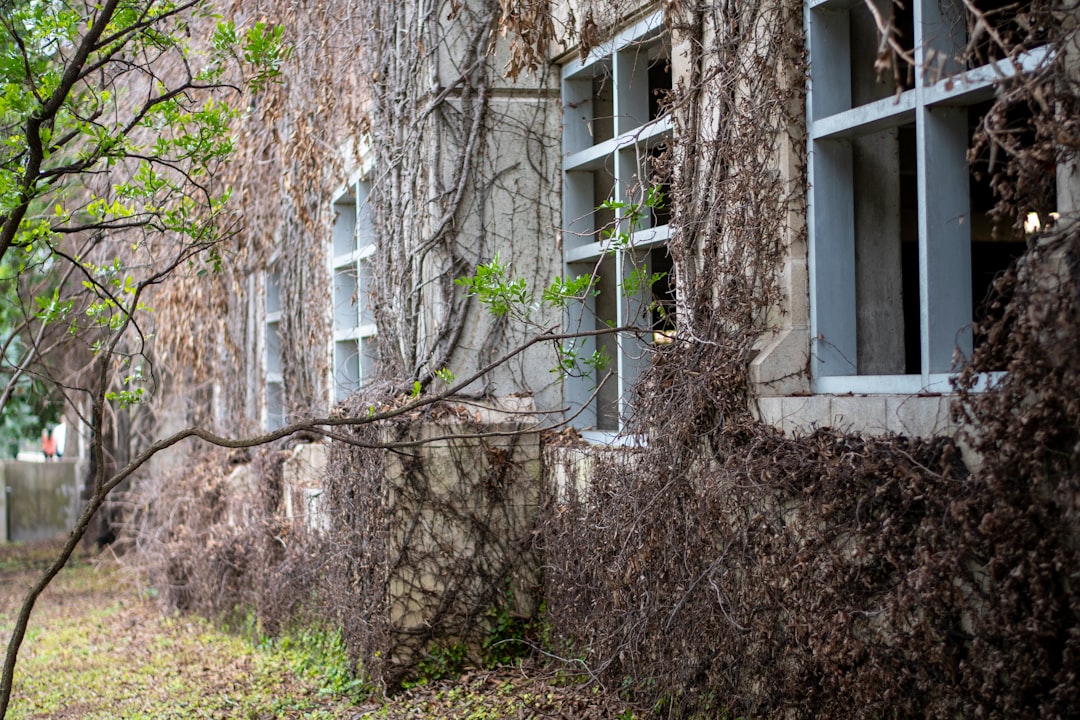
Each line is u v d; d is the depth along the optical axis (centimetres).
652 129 643
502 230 768
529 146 773
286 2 902
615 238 638
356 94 880
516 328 764
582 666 659
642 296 639
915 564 407
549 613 721
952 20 438
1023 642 362
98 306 593
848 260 512
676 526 555
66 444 2661
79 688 838
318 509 861
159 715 730
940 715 394
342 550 786
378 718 662
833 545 449
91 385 1460
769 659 489
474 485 735
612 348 771
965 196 439
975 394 377
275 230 1151
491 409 723
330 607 823
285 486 1015
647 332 585
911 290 784
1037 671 358
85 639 1056
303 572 880
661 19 627
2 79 526
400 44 804
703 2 574
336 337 1012
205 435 515
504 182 769
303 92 922
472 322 761
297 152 934
